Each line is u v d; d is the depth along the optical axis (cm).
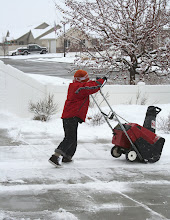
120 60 1443
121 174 578
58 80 1786
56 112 1112
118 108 1107
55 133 898
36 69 2822
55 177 550
